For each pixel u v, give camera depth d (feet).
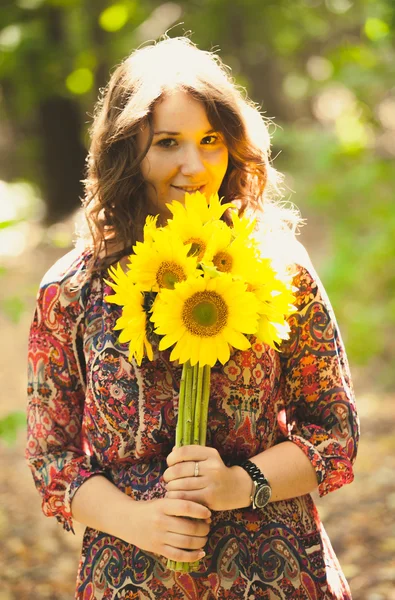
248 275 6.41
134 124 6.91
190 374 6.56
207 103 6.91
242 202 7.55
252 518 6.77
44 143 46.06
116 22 30.50
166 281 6.48
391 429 18.85
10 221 13.38
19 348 29.14
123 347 6.87
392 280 23.81
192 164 6.93
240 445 6.84
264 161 7.43
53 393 7.25
